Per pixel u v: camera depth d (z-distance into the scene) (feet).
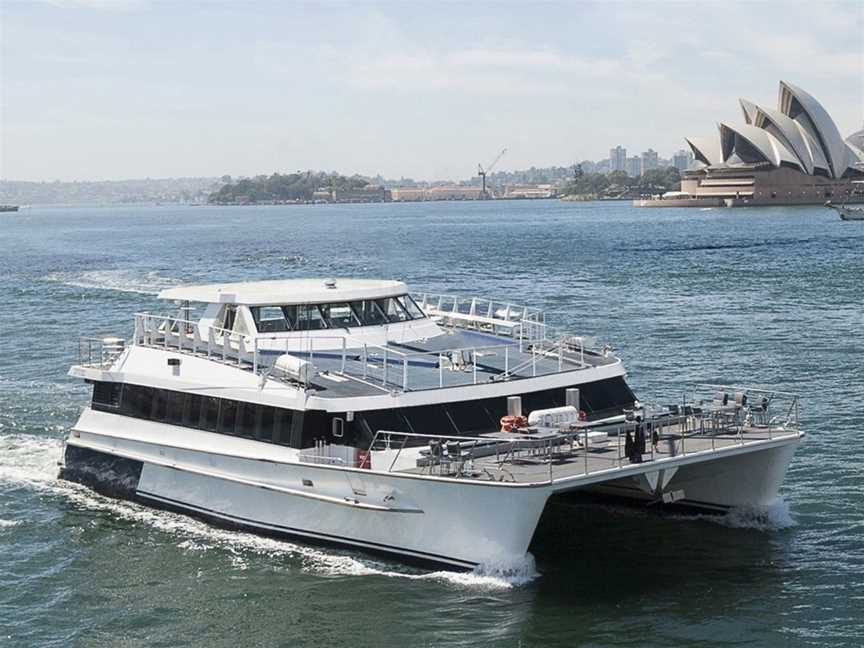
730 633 75.51
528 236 611.06
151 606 81.97
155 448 101.50
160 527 97.50
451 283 323.57
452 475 81.30
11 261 455.63
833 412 134.41
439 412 91.04
